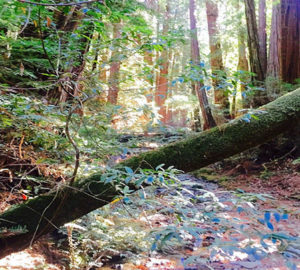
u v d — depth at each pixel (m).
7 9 2.09
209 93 9.71
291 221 4.13
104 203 1.98
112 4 2.75
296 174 6.92
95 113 2.06
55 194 1.98
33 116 1.75
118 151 2.56
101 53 2.39
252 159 8.54
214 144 1.96
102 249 3.08
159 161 1.96
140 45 2.03
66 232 3.04
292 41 8.98
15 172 2.42
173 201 1.54
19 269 2.39
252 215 1.31
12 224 1.90
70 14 2.17
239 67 11.19
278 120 1.92
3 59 2.26
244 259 3.09
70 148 2.33
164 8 7.72
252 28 8.96
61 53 2.04
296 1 8.96
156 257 3.12
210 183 7.74
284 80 9.06
